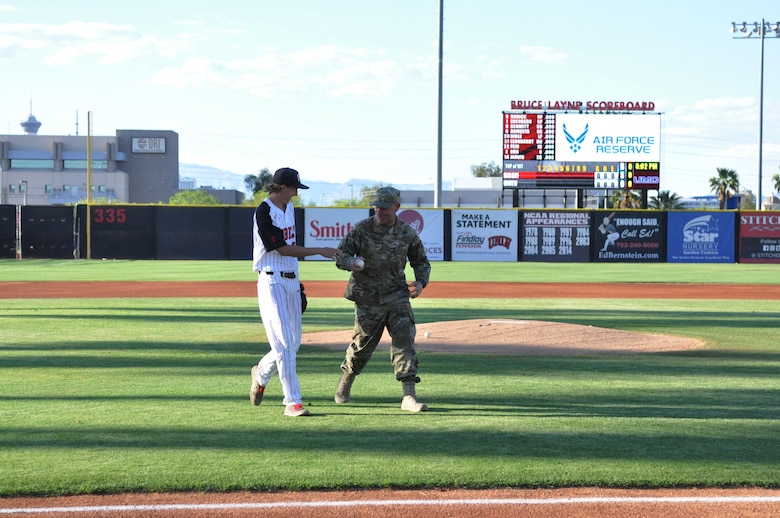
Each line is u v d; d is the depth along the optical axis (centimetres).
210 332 1275
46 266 3247
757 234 3697
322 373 912
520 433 624
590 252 3694
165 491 487
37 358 1005
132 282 2472
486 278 2788
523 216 3700
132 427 639
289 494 483
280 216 680
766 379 884
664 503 470
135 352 1058
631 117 4262
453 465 534
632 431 632
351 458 551
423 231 3700
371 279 711
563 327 1253
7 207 3678
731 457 559
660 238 3691
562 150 4269
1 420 662
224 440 599
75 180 9262
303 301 704
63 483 496
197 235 3688
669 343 1180
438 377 888
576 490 493
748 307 1831
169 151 9538
